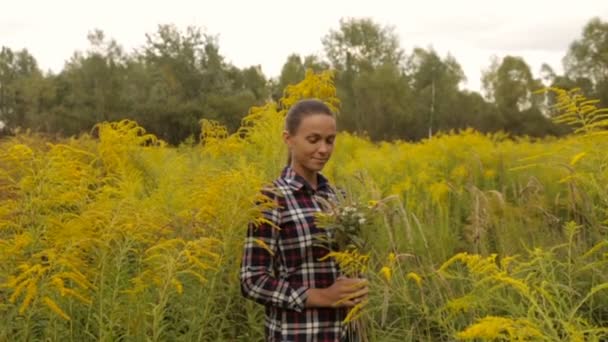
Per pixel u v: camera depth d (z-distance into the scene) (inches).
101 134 199.3
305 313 99.8
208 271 116.0
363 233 98.3
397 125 2095.2
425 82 2359.7
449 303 110.6
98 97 1601.9
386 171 287.7
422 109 2182.6
